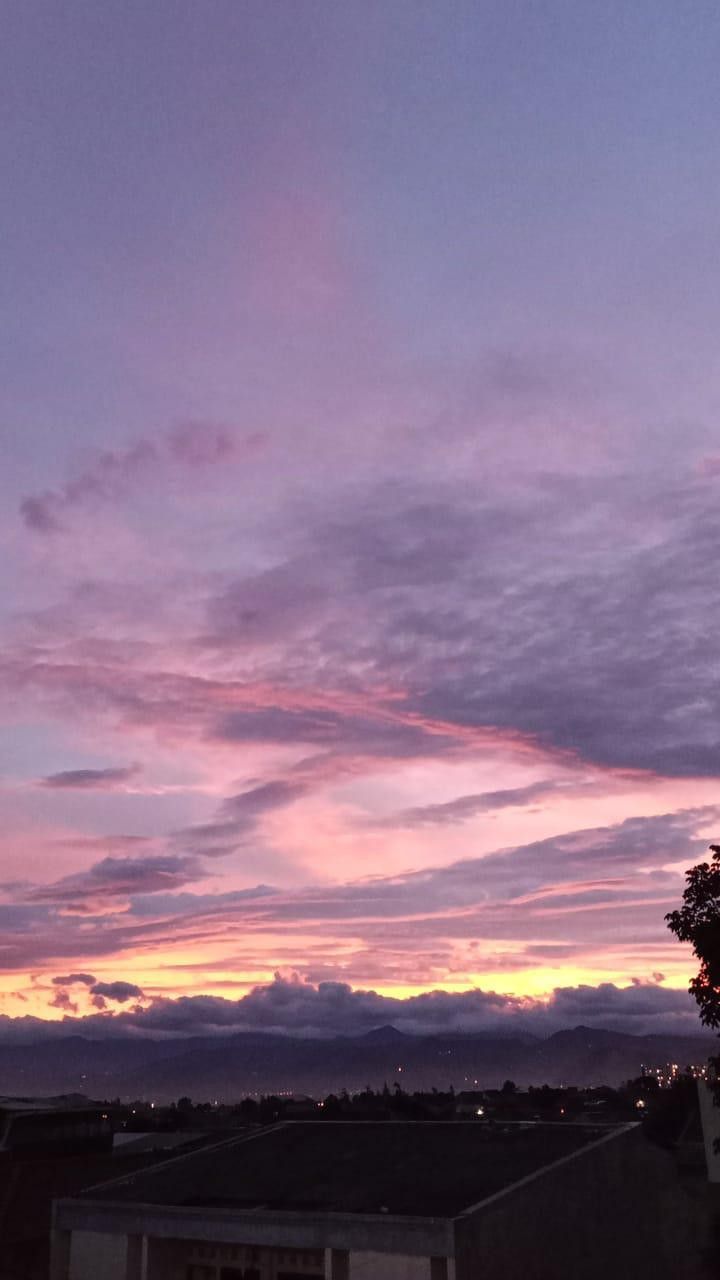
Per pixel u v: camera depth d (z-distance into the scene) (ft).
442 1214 88.89
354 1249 91.97
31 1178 139.44
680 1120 146.00
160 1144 161.07
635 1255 98.32
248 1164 118.62
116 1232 107.96
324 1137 126.52
